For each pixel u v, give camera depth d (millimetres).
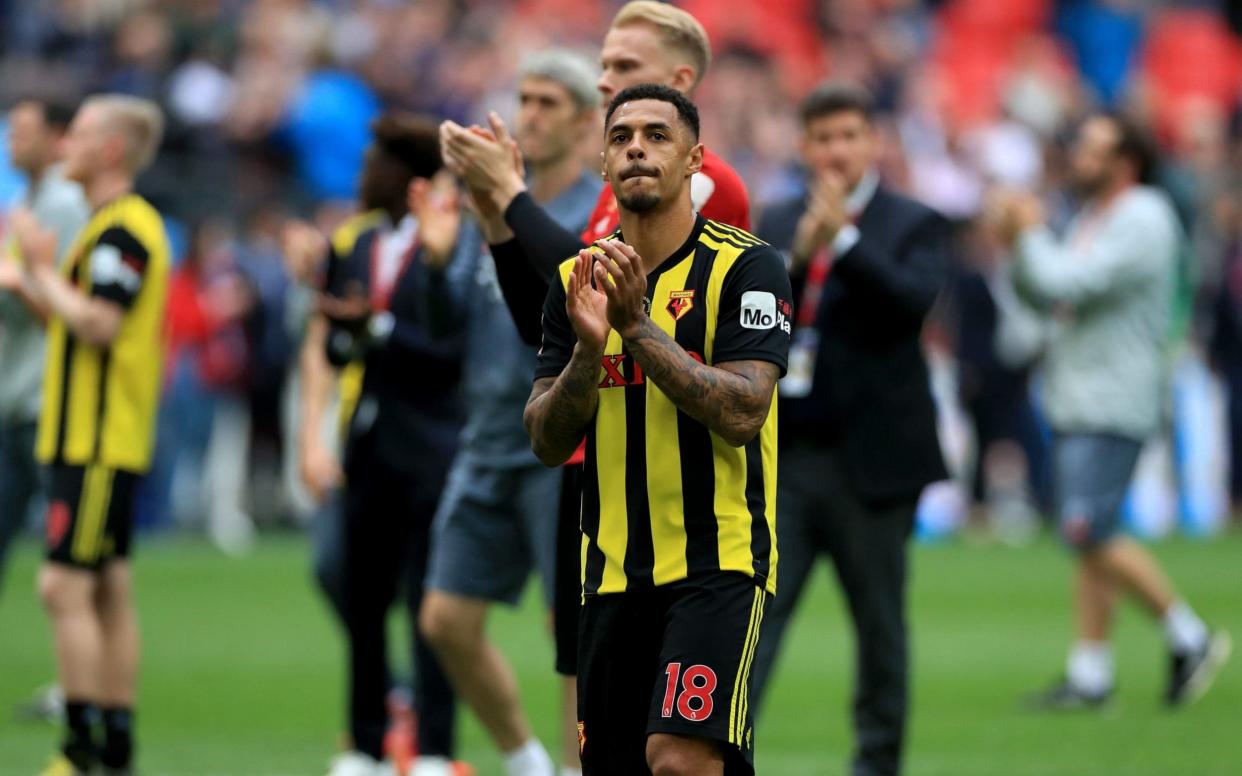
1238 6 89625
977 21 84062
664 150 15727
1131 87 80500
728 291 15719
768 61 69688
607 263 14805
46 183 29484
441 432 24656
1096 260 31500
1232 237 62719
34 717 29266
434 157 25734
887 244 23266
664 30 19609
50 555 23969
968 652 36625
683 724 15227
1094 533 31219
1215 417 61219
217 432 57031
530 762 22812
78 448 24062
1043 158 64875
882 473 22875
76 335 24078
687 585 15578
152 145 25578
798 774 24922
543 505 21859
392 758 25469
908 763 25578
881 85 72562
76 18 64500
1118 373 31656
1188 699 31078
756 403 15305
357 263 25328
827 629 40531
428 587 22562
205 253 55438
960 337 58812
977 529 60594
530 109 21375
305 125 60438
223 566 50094
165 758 25875
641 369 15625
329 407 29031
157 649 36500
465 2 72812
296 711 30047
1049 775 24609
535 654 36125
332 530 27312
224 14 65875
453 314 22719
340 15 69125
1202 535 59531
